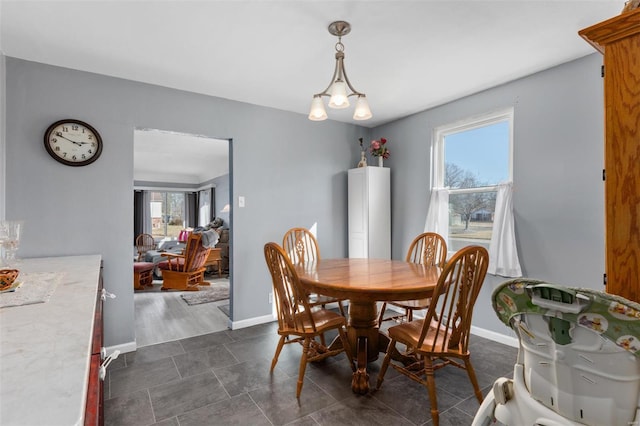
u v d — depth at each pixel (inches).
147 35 82.4
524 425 39.7
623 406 31.7
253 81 111.7
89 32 80.8
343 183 162.1
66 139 98.7
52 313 38.8
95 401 28.2
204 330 127.6
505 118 116.7
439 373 90.8
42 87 96.3
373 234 150.9
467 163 130.3
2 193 89.7
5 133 91.4
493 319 115.2
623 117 37.8
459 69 102.4
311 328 80.8
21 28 78.7
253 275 134.2
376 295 70.7
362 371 82.0
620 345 30.5
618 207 38.0
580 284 94.6
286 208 143.5
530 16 74.7
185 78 108.8
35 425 17.9
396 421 70.1
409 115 149.7
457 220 134.2
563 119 98.2
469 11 73.0
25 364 25.5
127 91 108.8
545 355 36.3
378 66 100.2
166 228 387.5
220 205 316.8
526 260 107.0
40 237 95.7
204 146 214.8
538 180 104.1
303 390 82.4
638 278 36.4
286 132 143.6
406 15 74.4
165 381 87.1
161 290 200.2
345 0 69.1
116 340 105.6
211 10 72.3
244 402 77.2
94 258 91.8
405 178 152.3
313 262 109.2
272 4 70.3
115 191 106.4
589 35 40.1
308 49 89.9
